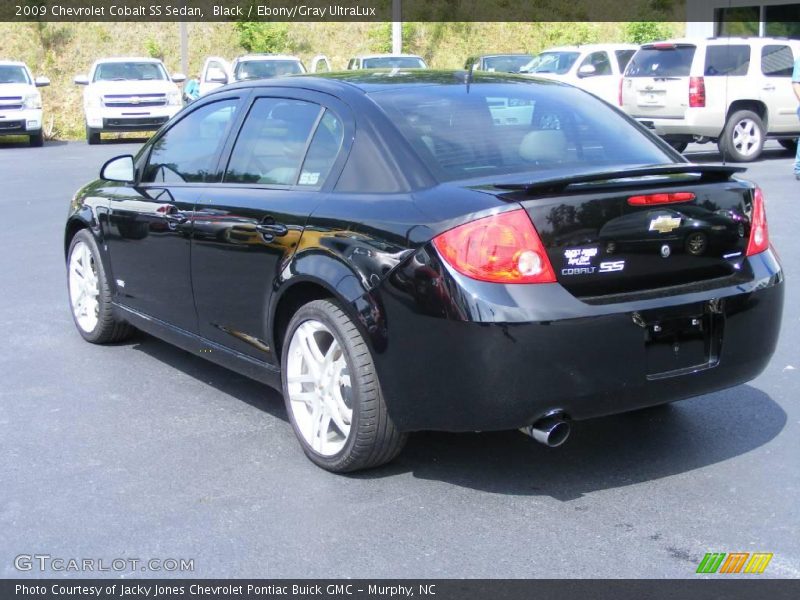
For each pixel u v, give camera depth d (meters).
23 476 4.48
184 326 5.49
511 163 4.30
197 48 32.06
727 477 4.34
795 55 16.97
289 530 3.91
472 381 3.78
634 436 4.83
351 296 4.11
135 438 4.94
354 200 4.29
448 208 3.90
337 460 4.34
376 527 3.92
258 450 4.75
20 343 6.75
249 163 5.07
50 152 22.17
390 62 24.53
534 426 3.88
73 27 31.00
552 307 3.74
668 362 4.01
